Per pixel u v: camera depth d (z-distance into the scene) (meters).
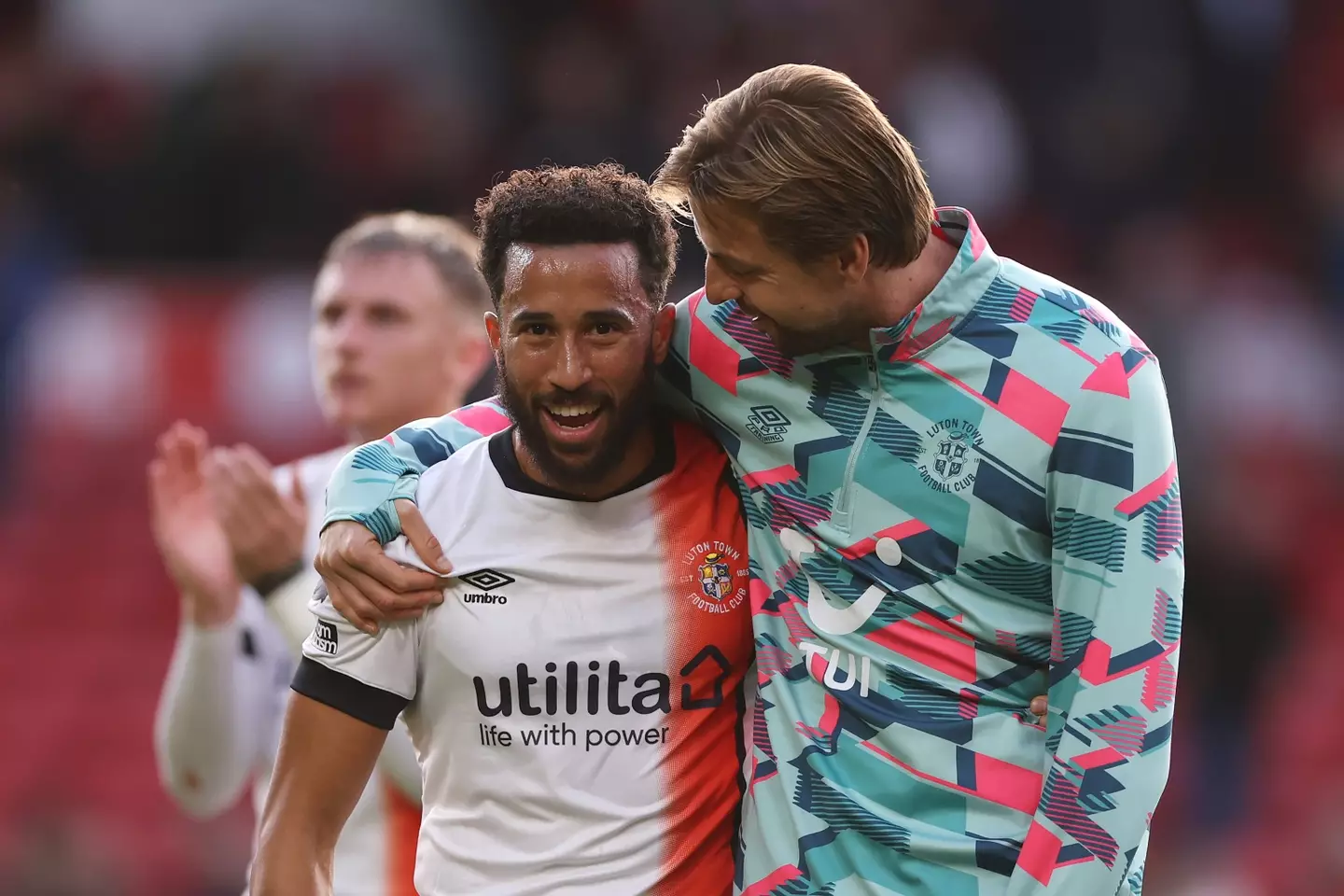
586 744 9.34
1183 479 30.66
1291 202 41.12
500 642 9.31
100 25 40.88
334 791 9.46
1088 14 40.47
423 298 12.92
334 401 13.01
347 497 9.49
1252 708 29.02
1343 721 31.30
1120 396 8.91
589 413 9.09
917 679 9.14
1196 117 40.59
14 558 33.09
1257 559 29.42
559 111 38.56
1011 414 9.02
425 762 9.72
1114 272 38.81
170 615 32.69
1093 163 39.78
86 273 35.97
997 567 9.14
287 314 34.25
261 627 13.15
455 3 41.03
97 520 33.44
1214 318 37.62
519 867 9.27
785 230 8.67
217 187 36.47
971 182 38.28
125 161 37.44
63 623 32.41
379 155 38.59
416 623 9.41
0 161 37.41
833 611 9.33
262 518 12.35
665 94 38.75
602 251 8.97
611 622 9.40
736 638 9.61
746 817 9.41
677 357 9.88
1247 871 28.08
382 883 11.64
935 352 9.16
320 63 39.69
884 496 9.23
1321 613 33.78
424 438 9.91
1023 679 9.23
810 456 9.38
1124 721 8.71
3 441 33.94
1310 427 36.28
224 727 12.87
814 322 9.02
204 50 40.03
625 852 9.27
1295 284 39.81
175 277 35.41
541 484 9.54
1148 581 8.81
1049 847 8.68
